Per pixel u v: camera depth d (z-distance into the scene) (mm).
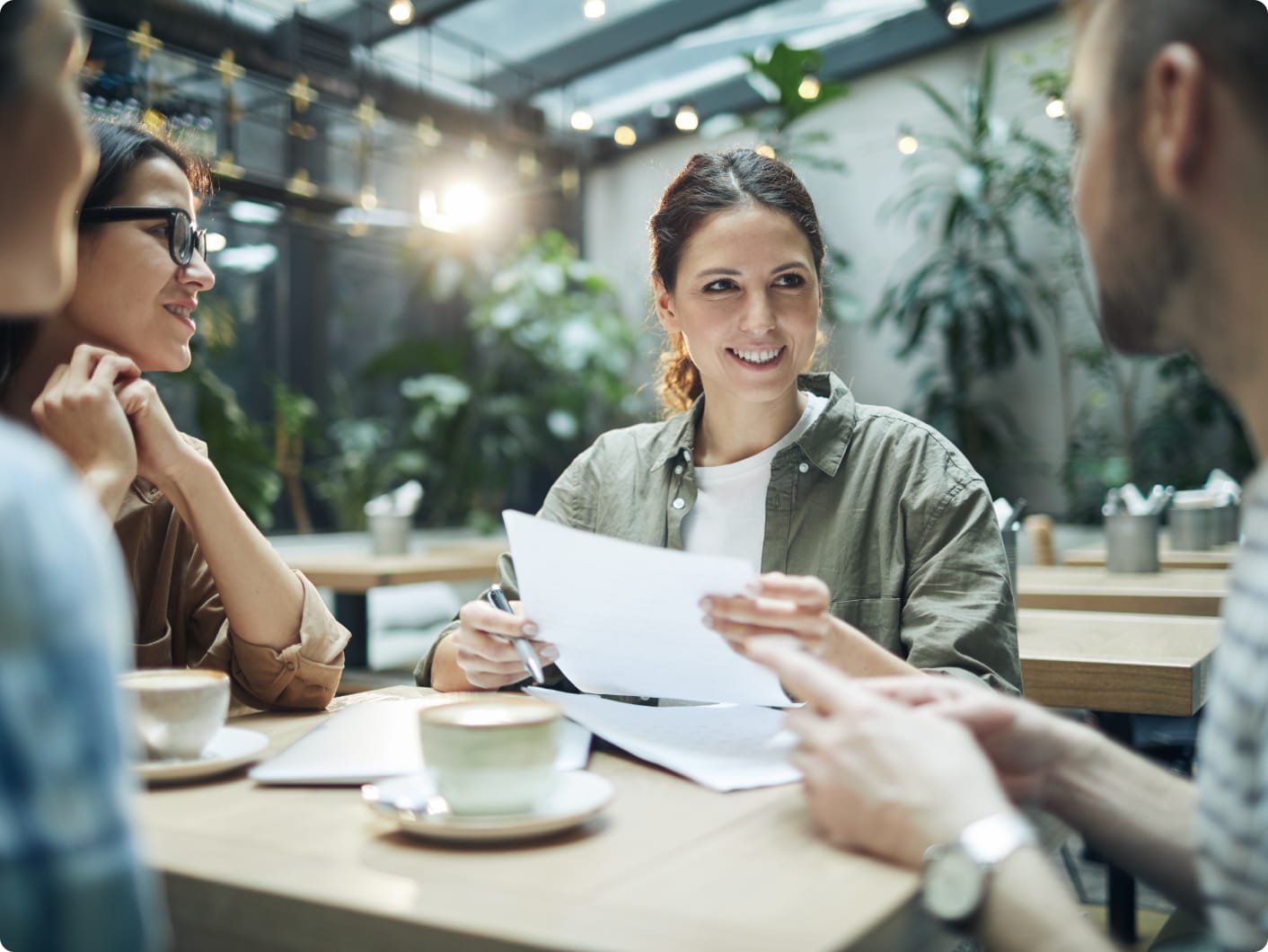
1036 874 623
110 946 376
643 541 1509
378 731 964
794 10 6422
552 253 7066
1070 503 5988
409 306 7016
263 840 729
